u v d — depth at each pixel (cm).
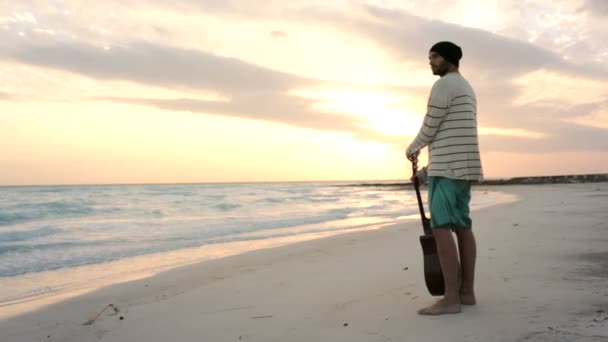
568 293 303
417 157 302
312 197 3188
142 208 1906
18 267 689
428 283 289
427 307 286
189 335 300
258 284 451
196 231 1133
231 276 532
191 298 412
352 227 1162
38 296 496
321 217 1510
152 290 484
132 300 441
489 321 254
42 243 933
